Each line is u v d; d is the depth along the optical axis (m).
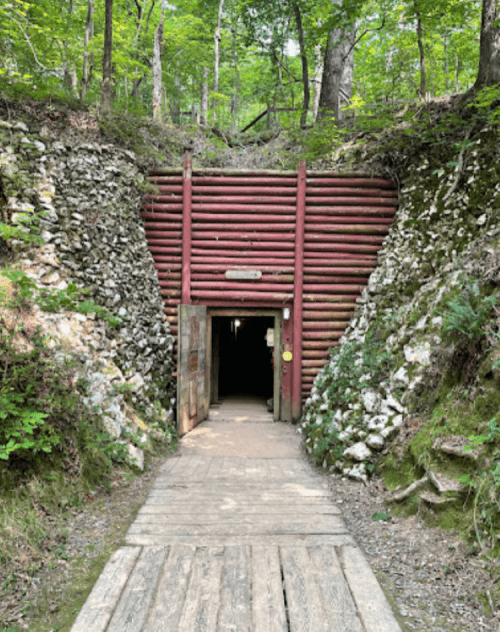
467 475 3.66
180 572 3.27
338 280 8.32
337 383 6.54
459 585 3.02
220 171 8.29
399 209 8.03
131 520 4.16
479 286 4.77
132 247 7.56
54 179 6.35
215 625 2.71
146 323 7.44
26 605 2.87
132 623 2.72
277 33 14.76
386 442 5.04
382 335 6.48
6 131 6.12
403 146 7.91
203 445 6.86
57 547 3.54
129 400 6.18
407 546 3.59
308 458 6.18
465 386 4.38
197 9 15.91
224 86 19.11
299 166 8.22
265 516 4.24
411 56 12.75
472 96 7.60
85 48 9.74
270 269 8.30
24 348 4.42
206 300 8.49
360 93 14.91
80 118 7.35
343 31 10.62
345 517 4.26
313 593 3.02
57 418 4.39
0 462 3.75
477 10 9.27
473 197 6.53
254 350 15.16
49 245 5.79
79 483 4.35
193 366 7.91
